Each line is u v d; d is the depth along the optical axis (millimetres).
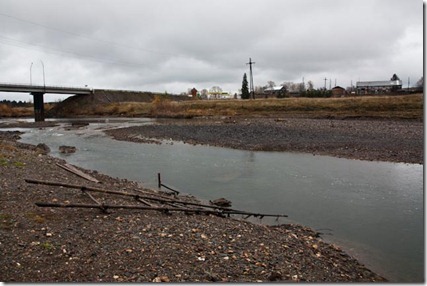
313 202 15281
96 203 11891
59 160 23984
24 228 9250
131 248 8438
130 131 50656
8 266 7250
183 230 10039
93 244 8594
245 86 118812
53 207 11281
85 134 50438
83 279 6906
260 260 8367
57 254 7938
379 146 30297
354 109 68062
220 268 7676
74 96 126375
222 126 51969
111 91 134000
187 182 19203
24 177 15219
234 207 14570
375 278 8359
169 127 53438
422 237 11289
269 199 15758
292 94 115188
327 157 26812
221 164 24484
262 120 61844
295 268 8203
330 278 7969
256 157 27266
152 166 24188
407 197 15977
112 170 22922
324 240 11031
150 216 11484
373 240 11070
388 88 114625
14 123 78812
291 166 23422
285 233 11078
